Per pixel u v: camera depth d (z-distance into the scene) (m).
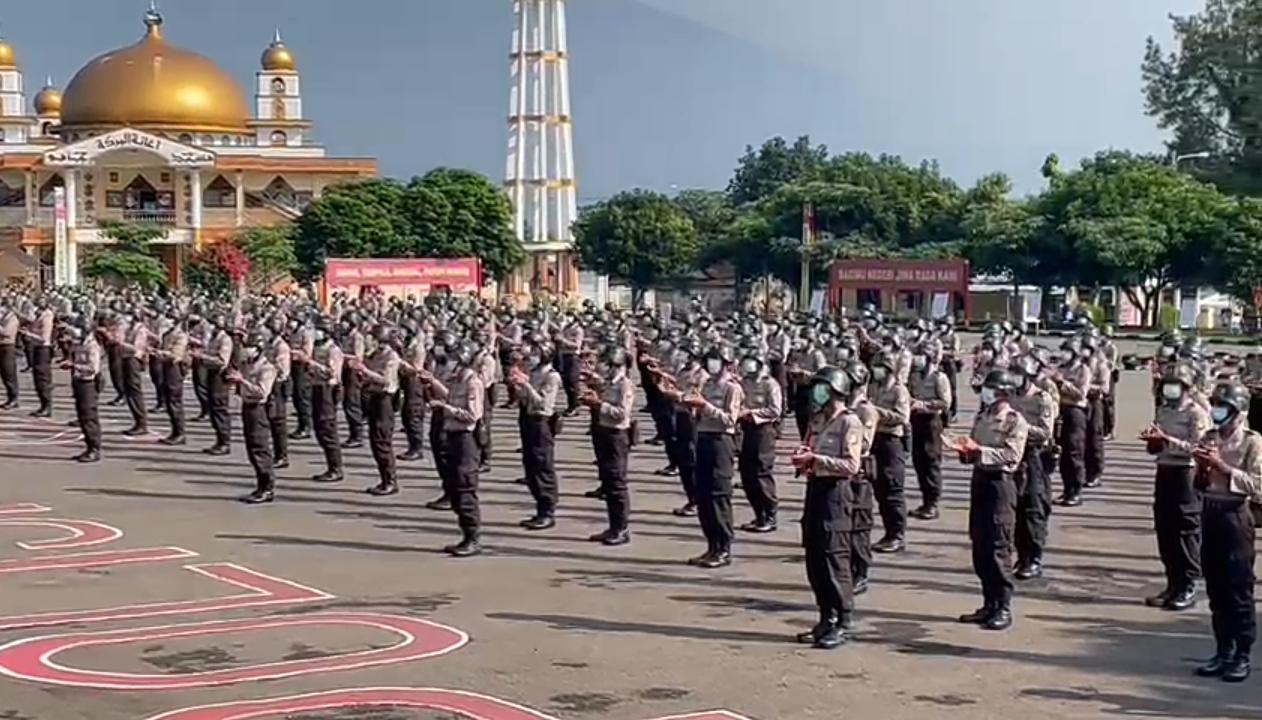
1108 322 68.38
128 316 35.00
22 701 11.57
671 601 15.38
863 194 77.75
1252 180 51.38
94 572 16.81
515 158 89.50
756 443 19.52
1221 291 74.00
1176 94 55.47
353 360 25.42
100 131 91.56
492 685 12.08
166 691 11.87
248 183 90.31
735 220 86.06
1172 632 14.17
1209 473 12.56
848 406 14.05
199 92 93.19
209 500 22.31
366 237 75.19
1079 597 15.72
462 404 18.02
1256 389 25.14
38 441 29.80
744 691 11.95
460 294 61.41
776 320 37.28
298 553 18.06
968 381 45.16
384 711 11.32
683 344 25.98
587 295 93.81
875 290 66.44
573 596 15.59
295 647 13.33
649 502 22.31
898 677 12.44
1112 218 67.00
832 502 13.44
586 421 33.97
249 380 22.12
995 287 80.12
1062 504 22.11
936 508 20.97
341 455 26.23
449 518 20.73
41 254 85.75
